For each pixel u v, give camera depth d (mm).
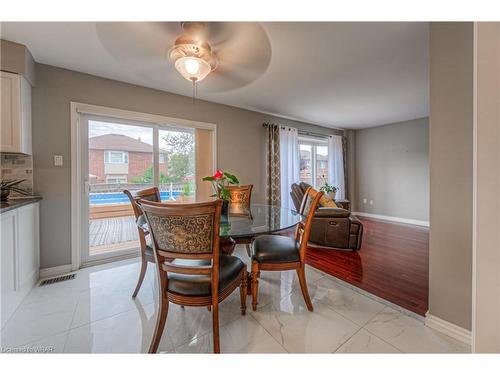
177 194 3275
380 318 1615
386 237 3762
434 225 1493
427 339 1395
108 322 1577
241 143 3875
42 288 2059
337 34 1827
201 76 1838
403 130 4992
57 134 2350
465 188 1350
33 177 2240
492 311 900
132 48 1997
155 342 1263
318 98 3371
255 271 1713
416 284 2125
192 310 1735
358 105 3744
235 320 1602
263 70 2443
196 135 3381
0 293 1512
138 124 2938
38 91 2248
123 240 2846
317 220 3168
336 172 5523
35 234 2146
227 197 1993
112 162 2764
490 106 898
